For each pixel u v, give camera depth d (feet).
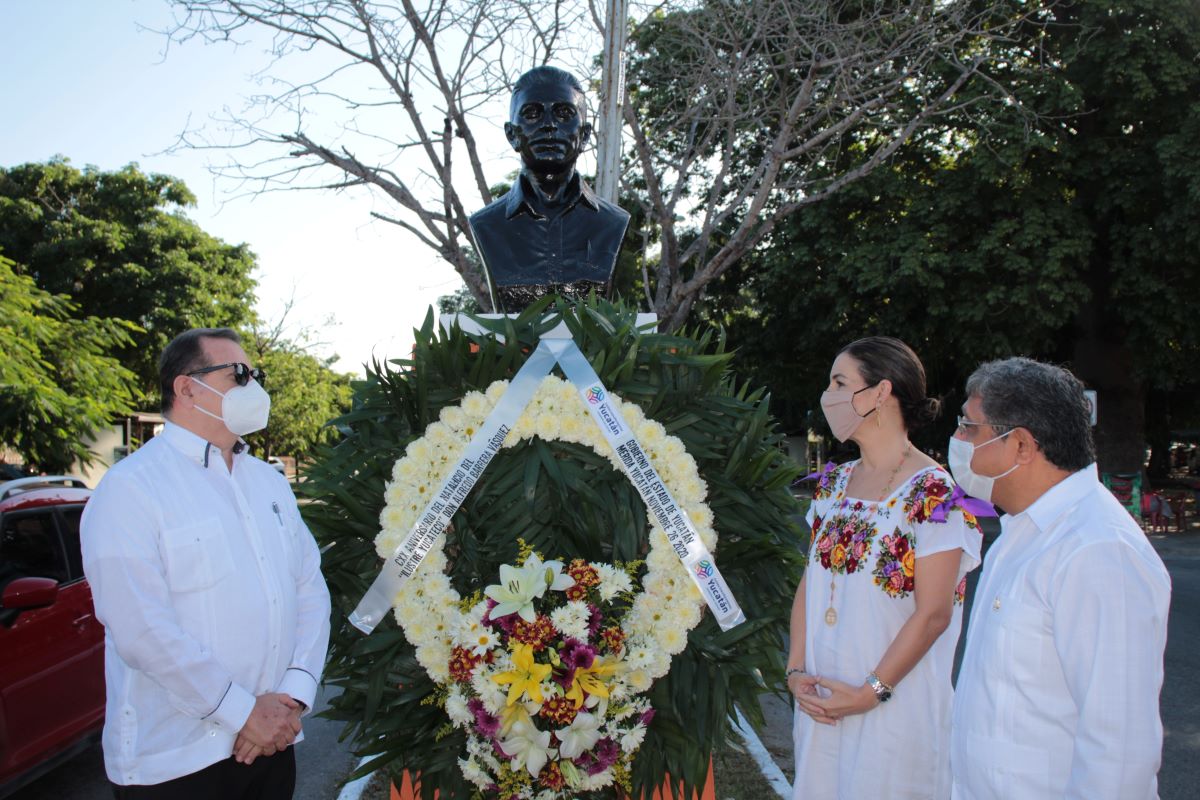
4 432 31.07
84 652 13.47
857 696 6.72
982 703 5.79
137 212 65.92
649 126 32.63
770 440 9.71
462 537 8.70
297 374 77.92
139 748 6.85
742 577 9.17
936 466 7.12
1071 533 5.57
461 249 26.96
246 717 6.78
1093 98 40.04
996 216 40.55
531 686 7.50
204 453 7.41
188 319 63.52
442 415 8.75
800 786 7.34
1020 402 5.90
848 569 7.14
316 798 13.64
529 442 8.79
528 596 7.82
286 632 7.54
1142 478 48.37
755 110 28.35
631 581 8.54
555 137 11.12
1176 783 13.57
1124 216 41.73
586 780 7.90
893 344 7.47
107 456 61.31
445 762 8.52
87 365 36.60
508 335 8.95
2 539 13.08
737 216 41.91
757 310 54.65
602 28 26.32
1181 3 37.37
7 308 32.99
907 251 39.55
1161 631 5.24
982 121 34.68
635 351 8.85
